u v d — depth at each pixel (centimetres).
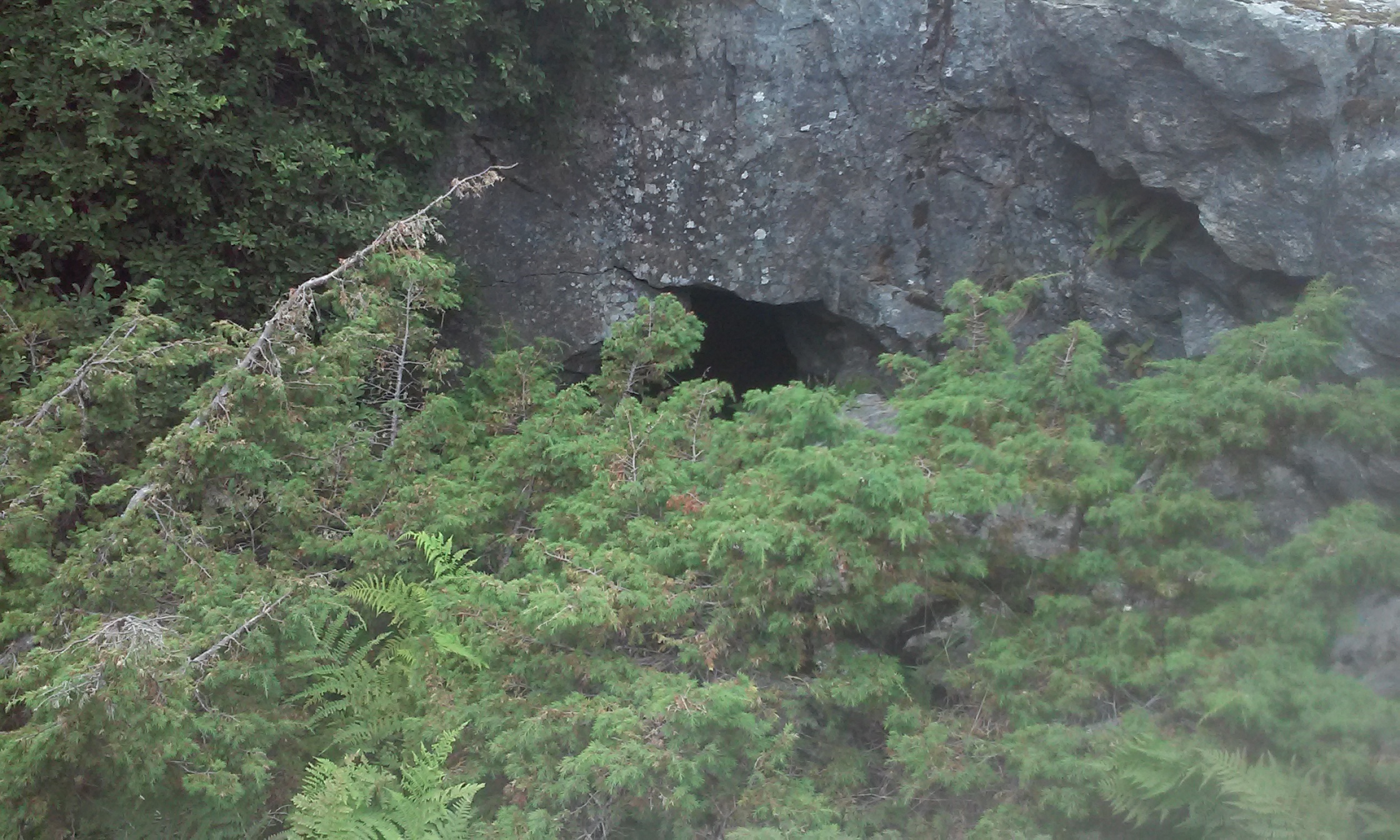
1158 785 281
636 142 808
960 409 397
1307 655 305
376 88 666
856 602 359
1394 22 506
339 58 661
